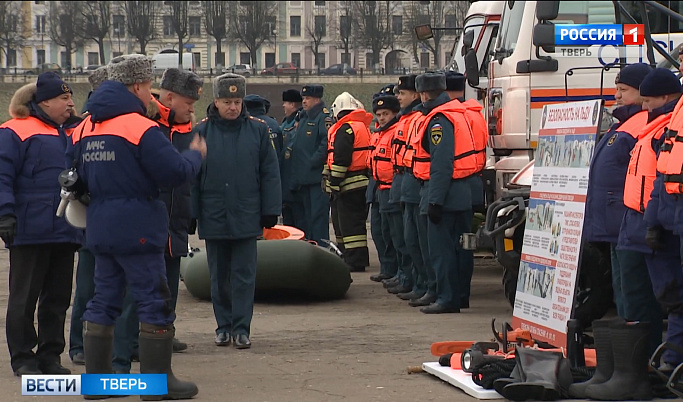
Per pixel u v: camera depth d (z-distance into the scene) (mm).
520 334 7938
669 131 6926
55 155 7930
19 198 7859
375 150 13250
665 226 6965
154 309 6980
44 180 7891
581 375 7379
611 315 10492
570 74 12094
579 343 7516
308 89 15602
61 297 8141
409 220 12000
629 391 7121
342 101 14828
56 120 8023
